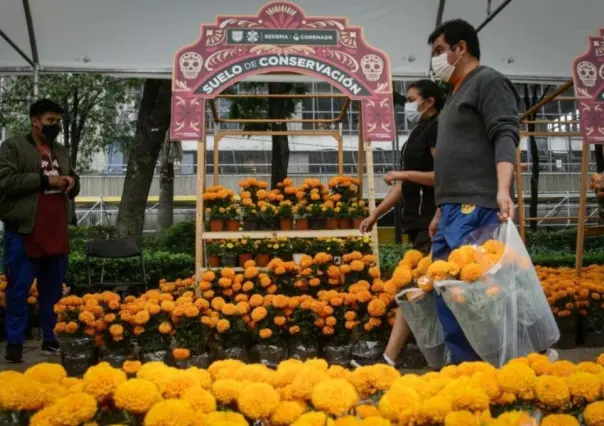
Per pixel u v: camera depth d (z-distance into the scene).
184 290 5.28
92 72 6.42
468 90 2.87
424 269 2.92
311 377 1.79
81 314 4.14
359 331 4.22
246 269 4.58
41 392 1.63
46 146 4.75
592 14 6.39
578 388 1.75
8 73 6.34
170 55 6.41
